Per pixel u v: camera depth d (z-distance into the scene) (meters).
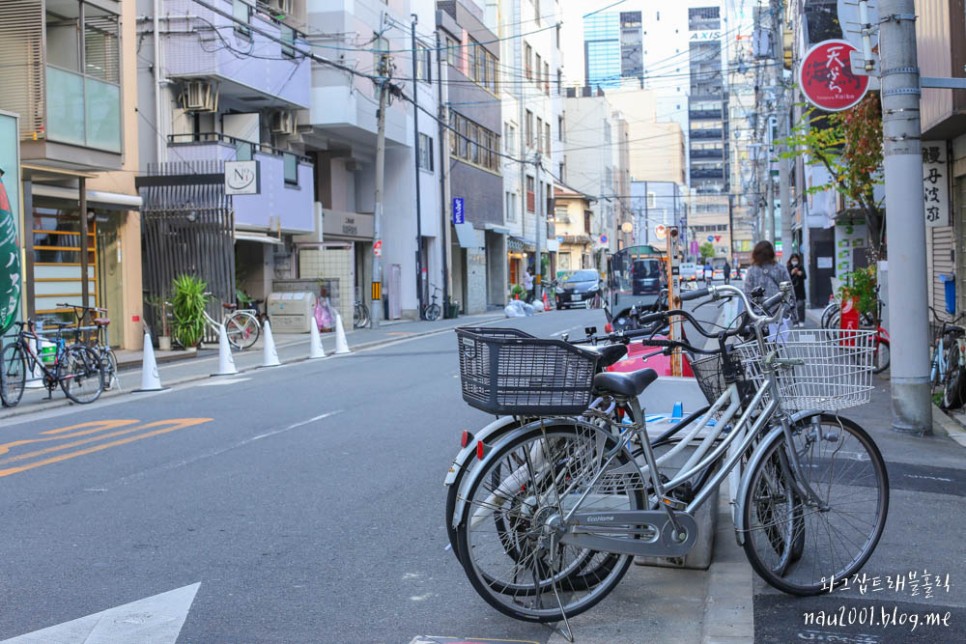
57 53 18.00
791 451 4.66
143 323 21.17
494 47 49.22
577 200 71.81
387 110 32.59
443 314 38.59
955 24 11.24
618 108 120.81
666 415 5.89
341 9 28.81
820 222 33.81
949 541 5.59
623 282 28.23
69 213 19.33
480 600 4.88
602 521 4.30
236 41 24.00
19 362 13.24
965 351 10.24
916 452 8.32
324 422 10.77
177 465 8.53
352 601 4.88
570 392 4.10
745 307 4.67
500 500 4.27
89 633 4.48
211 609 4.79
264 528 6.32
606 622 4.50
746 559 5.28
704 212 154.75
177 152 23.28
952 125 12.33
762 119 50.91
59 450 9.57
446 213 39.38
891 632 4.21
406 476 7.82
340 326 21.41
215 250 21.77
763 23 31.59
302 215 27.34
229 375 17.06
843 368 4.66
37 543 6.08
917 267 9.16
